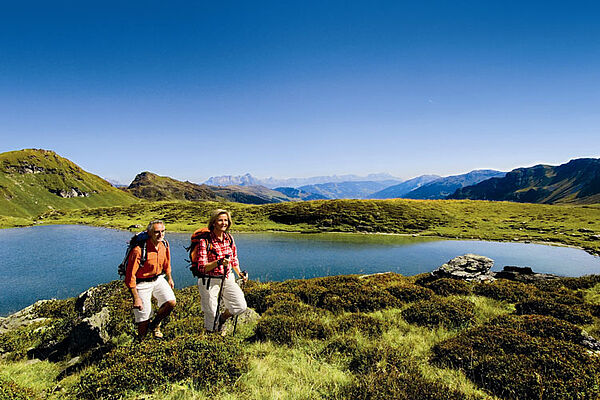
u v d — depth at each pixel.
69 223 116.81
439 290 13.99
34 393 5.86
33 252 51.88
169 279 7.54
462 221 84.56
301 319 8.94
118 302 10.55
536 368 6.08
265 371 5.97
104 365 6.14
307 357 6.86
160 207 130.75
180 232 78.19
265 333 8.17
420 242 61.53
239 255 47.97
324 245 57.78
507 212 95.25
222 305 6.96
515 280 17.84
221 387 5.29
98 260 45.00
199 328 8.37
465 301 11.38
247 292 13.70
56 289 30.70
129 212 130.25
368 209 95.06
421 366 6.42
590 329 8.94
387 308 11.43
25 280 33.81
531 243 58.91
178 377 5.55
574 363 6.14
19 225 111.69
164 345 6.23
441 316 9.59
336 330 8.60
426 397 4.97
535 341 6.98
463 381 5.90
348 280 16.61
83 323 8.73
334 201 107.62
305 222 88.44
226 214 6.64
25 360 8.94
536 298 11.08
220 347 6.16
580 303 11.58
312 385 5.44
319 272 37.56
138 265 6.70
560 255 47.22
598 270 37.56
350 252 50.50
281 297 12.97
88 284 32.47
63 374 7.31
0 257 47.56
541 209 97.38
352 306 11.62
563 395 5.29
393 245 57.81
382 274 21.72
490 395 5.57
